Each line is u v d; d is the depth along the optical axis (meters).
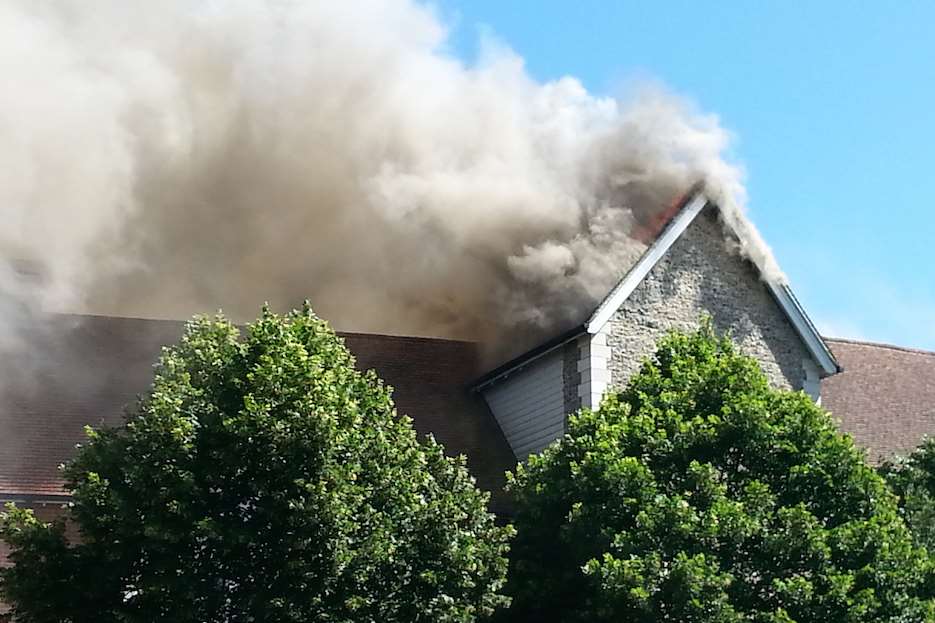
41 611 15.97
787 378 24.59
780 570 17.28
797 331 24.88
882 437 26.95
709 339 21.14
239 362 16.92
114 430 17.34
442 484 18.19
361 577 15.94
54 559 16.16
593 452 18.73
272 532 16.11
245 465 16.08
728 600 17.02
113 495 15.79
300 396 16.36
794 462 18.56
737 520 17.06
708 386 19.75
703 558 16.59
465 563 16.67
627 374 22.83
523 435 24.89
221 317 18.44
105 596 16.16
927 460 22.38
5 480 20.78
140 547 16.11
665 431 18.89
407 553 16.72
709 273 24.23
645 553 17.20
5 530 16.27
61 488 20.91
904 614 17.02
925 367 30.78
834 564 17.38
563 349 23.62
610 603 17.20
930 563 17.55
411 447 17.95
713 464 18.72
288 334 17.31
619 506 18.17
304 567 15.65
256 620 15.61
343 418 16.75
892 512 18.34
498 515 23.22
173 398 16.55
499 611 19.12
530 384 24.80
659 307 23.48
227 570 16.09
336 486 15.89
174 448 16.02
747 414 18.53
